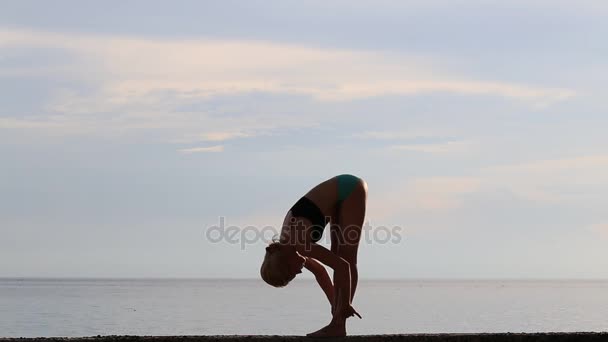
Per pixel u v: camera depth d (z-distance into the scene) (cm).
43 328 3216
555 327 3516
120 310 5169
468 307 6262
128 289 18838
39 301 7638
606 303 7656
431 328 3322
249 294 12331
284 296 10338
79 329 3139
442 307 6234
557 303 7662
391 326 3434
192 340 619
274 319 3906
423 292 15725
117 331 2988
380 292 15600
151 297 9962
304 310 5156
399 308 5950
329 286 742
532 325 3669
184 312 4825
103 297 9762
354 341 635
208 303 6969
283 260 677
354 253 704
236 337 625
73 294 12181
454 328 3341
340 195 705
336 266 673
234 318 4000
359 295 12194
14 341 617
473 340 653
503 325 3644
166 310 5178
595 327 3516
